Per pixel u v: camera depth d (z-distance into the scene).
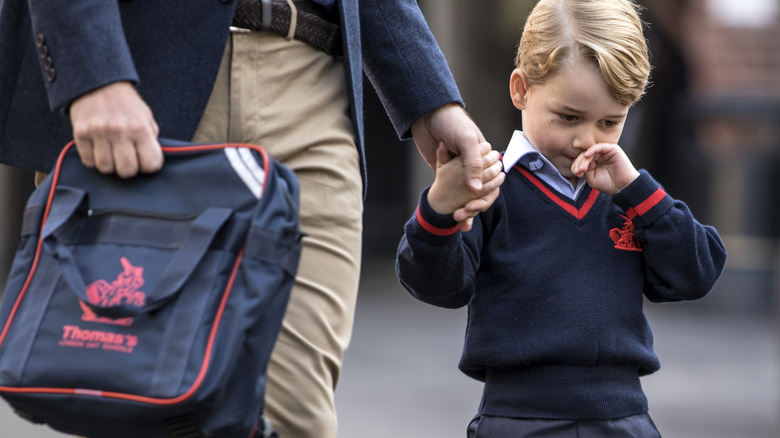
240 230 5.60
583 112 7.08
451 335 26.73
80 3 6.01
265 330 5.59
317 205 6.92
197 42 6.48
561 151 7.23
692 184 39.56
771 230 38.50
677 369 22.88
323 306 6.91
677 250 7.18
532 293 7.11
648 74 7.25
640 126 38.09
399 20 7.32
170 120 6.43
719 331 28.53
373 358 23.19
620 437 7.10
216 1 6.50
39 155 6.59
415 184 39.03
